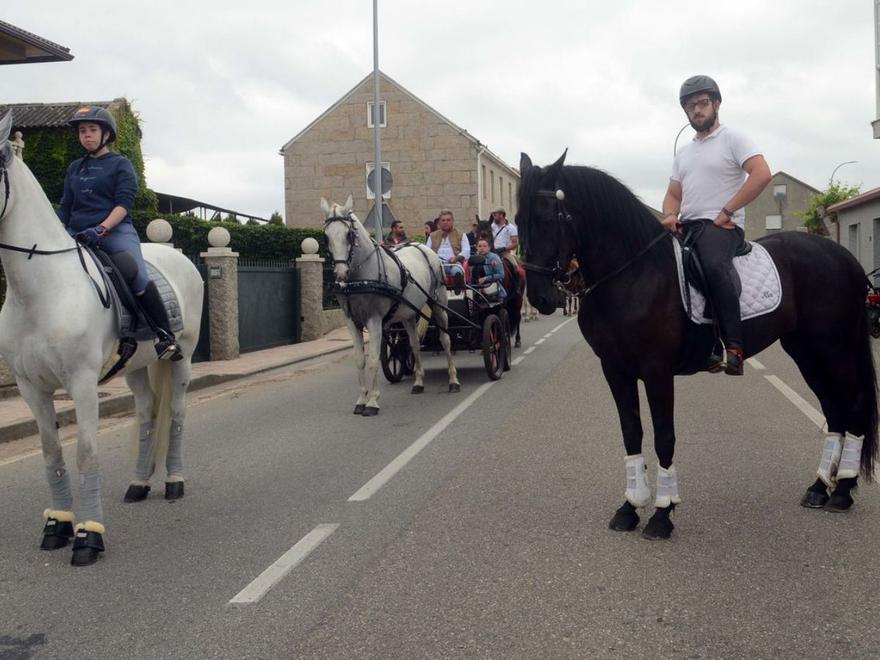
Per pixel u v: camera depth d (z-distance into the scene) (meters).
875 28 21.73
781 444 7.79
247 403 11.80
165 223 14.66
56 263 5.18
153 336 5.88
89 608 4.39
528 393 11.41
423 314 11.20
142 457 6.55
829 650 3.66
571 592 4.38
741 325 5.42
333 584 4.59
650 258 5.27
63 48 17.72
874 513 5.63
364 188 46.47
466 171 45.44
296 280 20.61
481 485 6.62
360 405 10.37
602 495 6.22
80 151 25.25
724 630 3.88
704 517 5.63
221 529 5.73
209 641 3.92
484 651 3.73
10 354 5.27
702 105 5.55
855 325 5.86
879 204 27.94
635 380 5.48
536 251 5.15
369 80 45.97
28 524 6.00
